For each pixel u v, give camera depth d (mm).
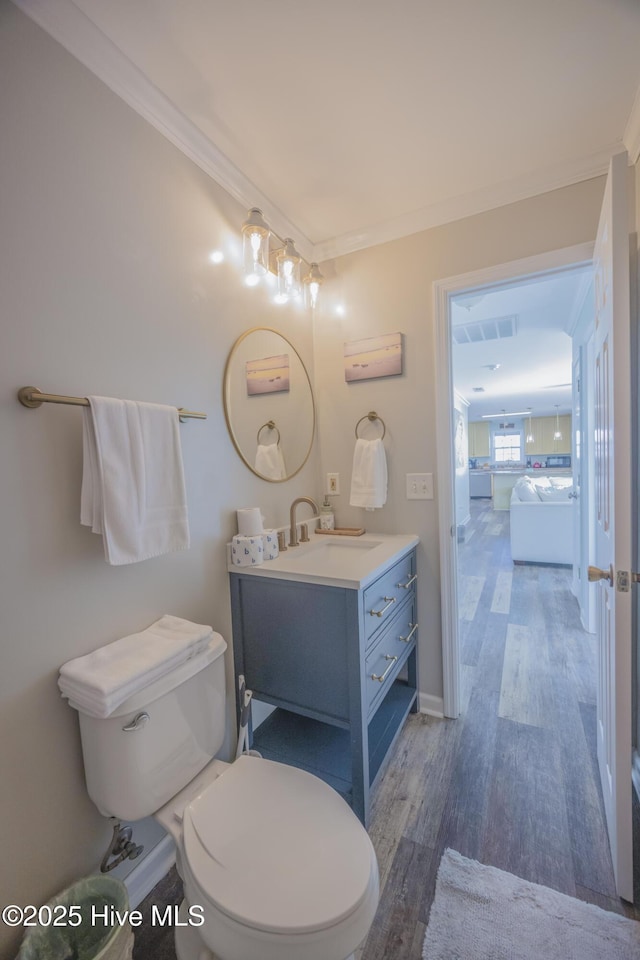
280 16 979
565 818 1341
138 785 946
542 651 2512
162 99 1197
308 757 1534
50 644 945
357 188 1649
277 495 1831
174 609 1284
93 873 1019
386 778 1532
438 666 1914
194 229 1375
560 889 1114
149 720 968
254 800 992
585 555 2859
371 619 1377
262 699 1496
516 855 1217
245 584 1493
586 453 2809
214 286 1465
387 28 1016
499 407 9508
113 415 997
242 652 1528
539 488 5297
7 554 867
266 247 1584
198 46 1050
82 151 1022
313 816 946
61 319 975
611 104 1278
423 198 1727
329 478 2150
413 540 1867
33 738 910
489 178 1614
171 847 1250
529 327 3518
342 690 1323
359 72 1136
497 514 8078
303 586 1361
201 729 1124
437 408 1854
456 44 1065
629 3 969
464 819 1347
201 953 941
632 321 1445
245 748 1524
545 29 1031
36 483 919
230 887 785
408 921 1048
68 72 989
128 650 1044
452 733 1785
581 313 2895
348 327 2049
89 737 951
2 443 859
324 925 724
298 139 1378
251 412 1661
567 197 1574
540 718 1869
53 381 956
